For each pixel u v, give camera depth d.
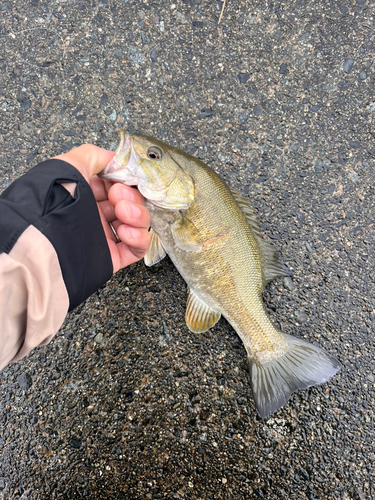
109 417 0.39
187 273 0.36
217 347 0.39
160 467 0.38
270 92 0.42
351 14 0.42
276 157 0.42
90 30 0.43
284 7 0.42
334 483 0.38
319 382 0.35
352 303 0.40
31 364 0.40
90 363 0.40
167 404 0.39
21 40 0.44
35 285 0.24
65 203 0.25
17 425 0.39
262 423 0.38
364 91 0.42
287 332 0.40
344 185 0.41
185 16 0.43
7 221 0.23
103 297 0.40
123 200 0.29
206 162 0.42
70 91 0.43
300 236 0.41
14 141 0.43
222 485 0.38
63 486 0.39
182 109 0.42
